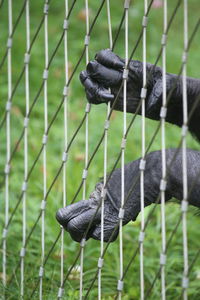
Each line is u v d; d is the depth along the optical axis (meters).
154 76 4.99
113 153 8.25
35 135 8.65
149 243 6.96
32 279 5.91
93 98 5.00
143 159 4.73
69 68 9.54
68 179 7.59
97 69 4.94
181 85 5.08
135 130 8.65
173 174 4.74
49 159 8.10
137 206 4.95
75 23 10.83
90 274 6.53
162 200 4.62
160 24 11.51
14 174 7.76
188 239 7.14
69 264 6.48
